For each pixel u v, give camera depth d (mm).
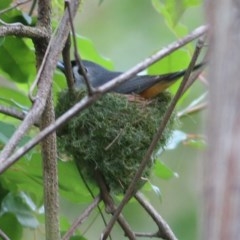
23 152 4789
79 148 7953
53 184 6785
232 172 2900
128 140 8062
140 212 13008
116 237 12648
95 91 4816
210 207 2900
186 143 9367
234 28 3008
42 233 8695
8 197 8242
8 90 8867
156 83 9094
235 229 2867
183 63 9633
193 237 13000
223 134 2941
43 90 6031
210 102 3010
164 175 8844
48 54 6391
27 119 5621
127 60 14477
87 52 10031
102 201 8297
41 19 6848
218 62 3006
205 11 3055
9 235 8242
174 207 13250
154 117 8383
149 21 14727
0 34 6398
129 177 8023
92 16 14875
